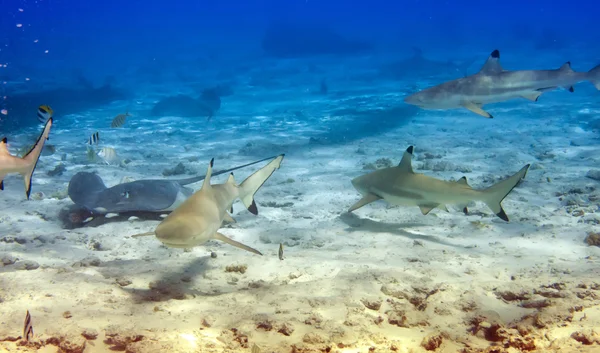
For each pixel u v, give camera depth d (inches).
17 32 5629.9
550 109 863.7
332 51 2176.4
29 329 135.2
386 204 351.3
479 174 456.4
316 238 276.7
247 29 4975.4
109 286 192.1
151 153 575.8
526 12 5629.9
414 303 188.2
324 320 165.9
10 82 1466.5
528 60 1612.9
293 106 1002.7
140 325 154.8
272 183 425.7
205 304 180.1
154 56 2529.5
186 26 5846.5
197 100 948.0
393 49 2317.9
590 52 1765.5
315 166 499.8
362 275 210.2
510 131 692.7
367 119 819.4
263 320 161.3
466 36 2965.1
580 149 554.3
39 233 278.2
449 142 624.4
